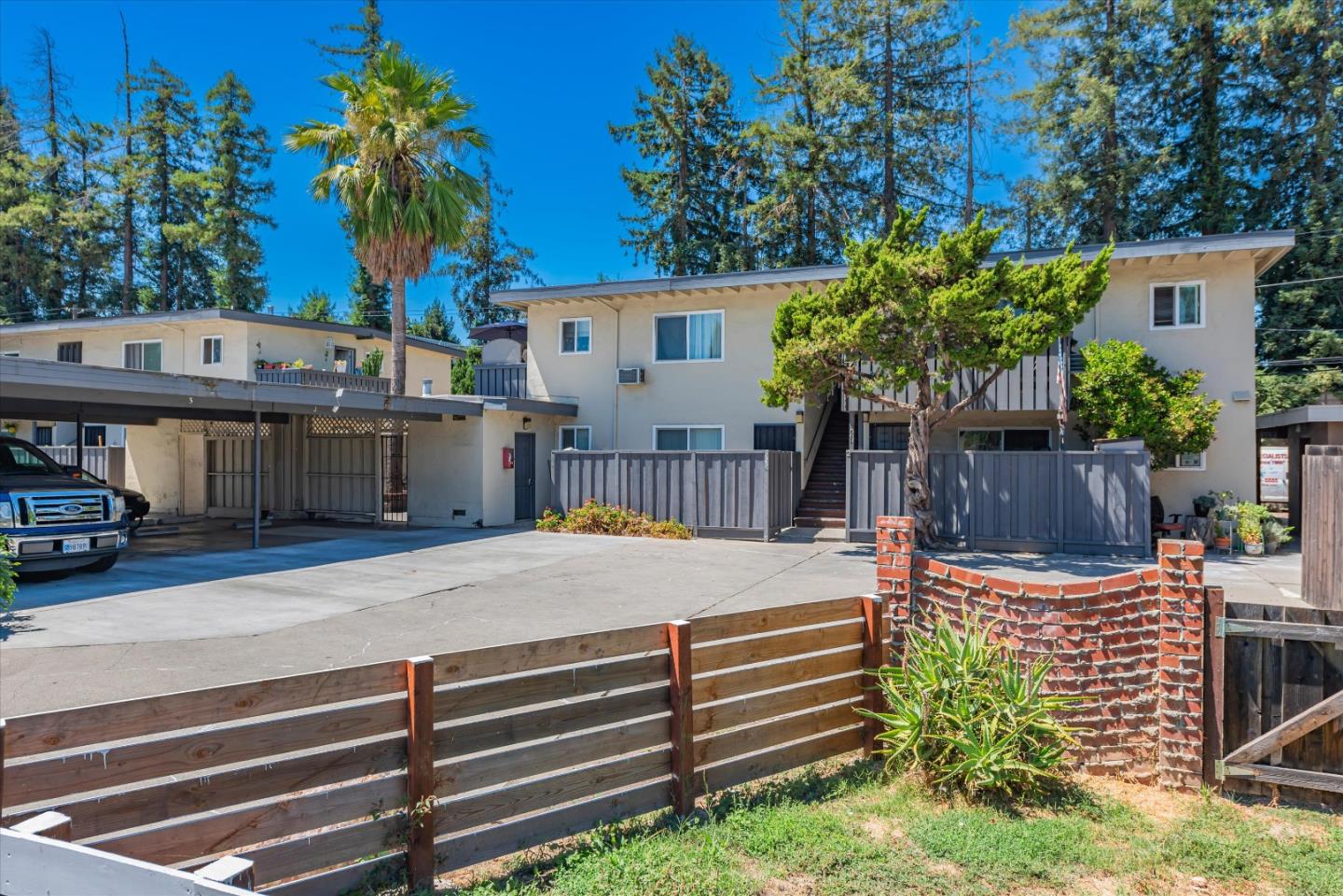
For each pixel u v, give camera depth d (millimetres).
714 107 33625
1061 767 4332
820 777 4301
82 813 2465
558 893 3059
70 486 10086
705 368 17594
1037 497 12688
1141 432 13234
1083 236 25672
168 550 12805
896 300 11516
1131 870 3330
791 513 15766
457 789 3191
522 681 3406
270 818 2773
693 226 33906
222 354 19875
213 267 36906
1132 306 14727
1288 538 13109
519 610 8219
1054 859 3410
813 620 4496
